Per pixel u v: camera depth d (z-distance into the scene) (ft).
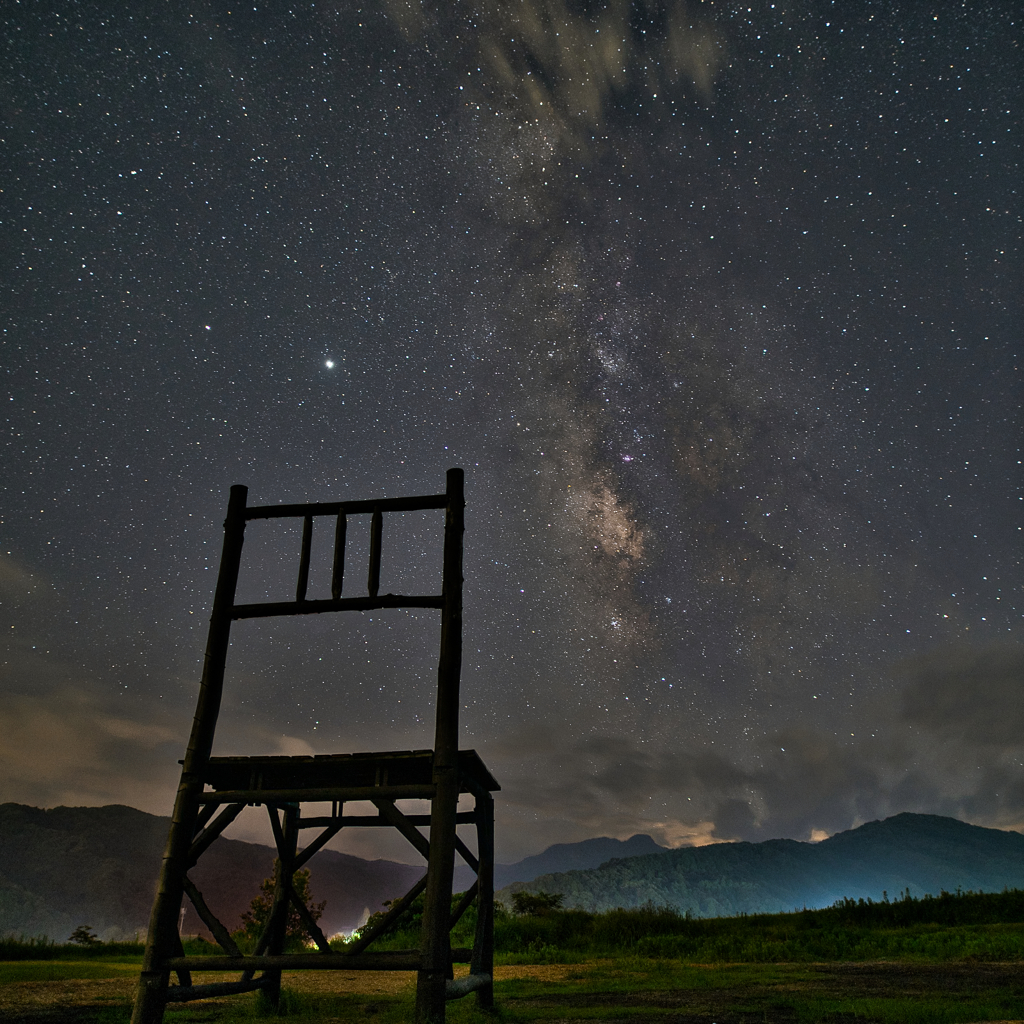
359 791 18.33
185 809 18.89
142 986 17.19
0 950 52.24
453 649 19.62
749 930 64.80
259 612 21.04
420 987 16.24
